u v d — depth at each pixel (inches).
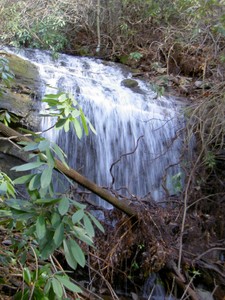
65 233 67.6
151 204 138.1
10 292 93.0
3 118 121.4
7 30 262.2
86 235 72.4
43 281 66.7
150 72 251.6
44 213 66.1
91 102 186.4
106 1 283.3
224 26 206.5
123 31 277.1
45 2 277.6
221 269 142.7
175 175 164.4
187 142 172.4
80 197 132.8
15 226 79.0
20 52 252.4
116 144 181.9
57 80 194.2
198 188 163.3
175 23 270.1
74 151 166.2
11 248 87.2
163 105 206.4
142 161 182.5
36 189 68.6
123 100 202.7
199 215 159.2
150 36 274.1
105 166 175.3
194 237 147.1
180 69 248.5
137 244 129.8
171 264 132.5
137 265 130.7
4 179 79.3
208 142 170.4
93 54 279.0
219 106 169.9
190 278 133.7
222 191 169.6
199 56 243.1
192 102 206.5
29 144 70.0
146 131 188.1
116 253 126.0
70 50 281.0
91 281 119.5
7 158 136.6
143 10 277.4
